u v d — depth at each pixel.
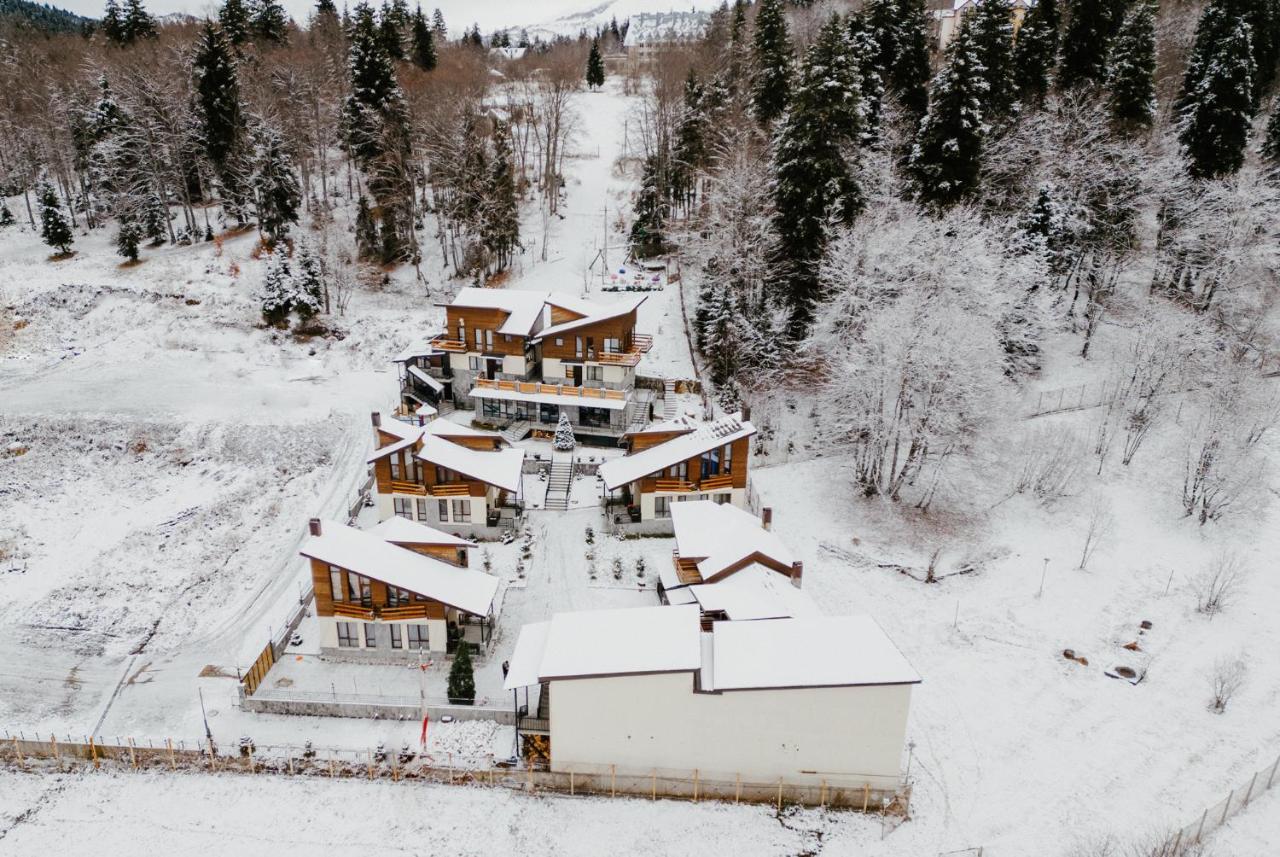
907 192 61.97
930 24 87.62
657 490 46.88
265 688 35.81
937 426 48.16
